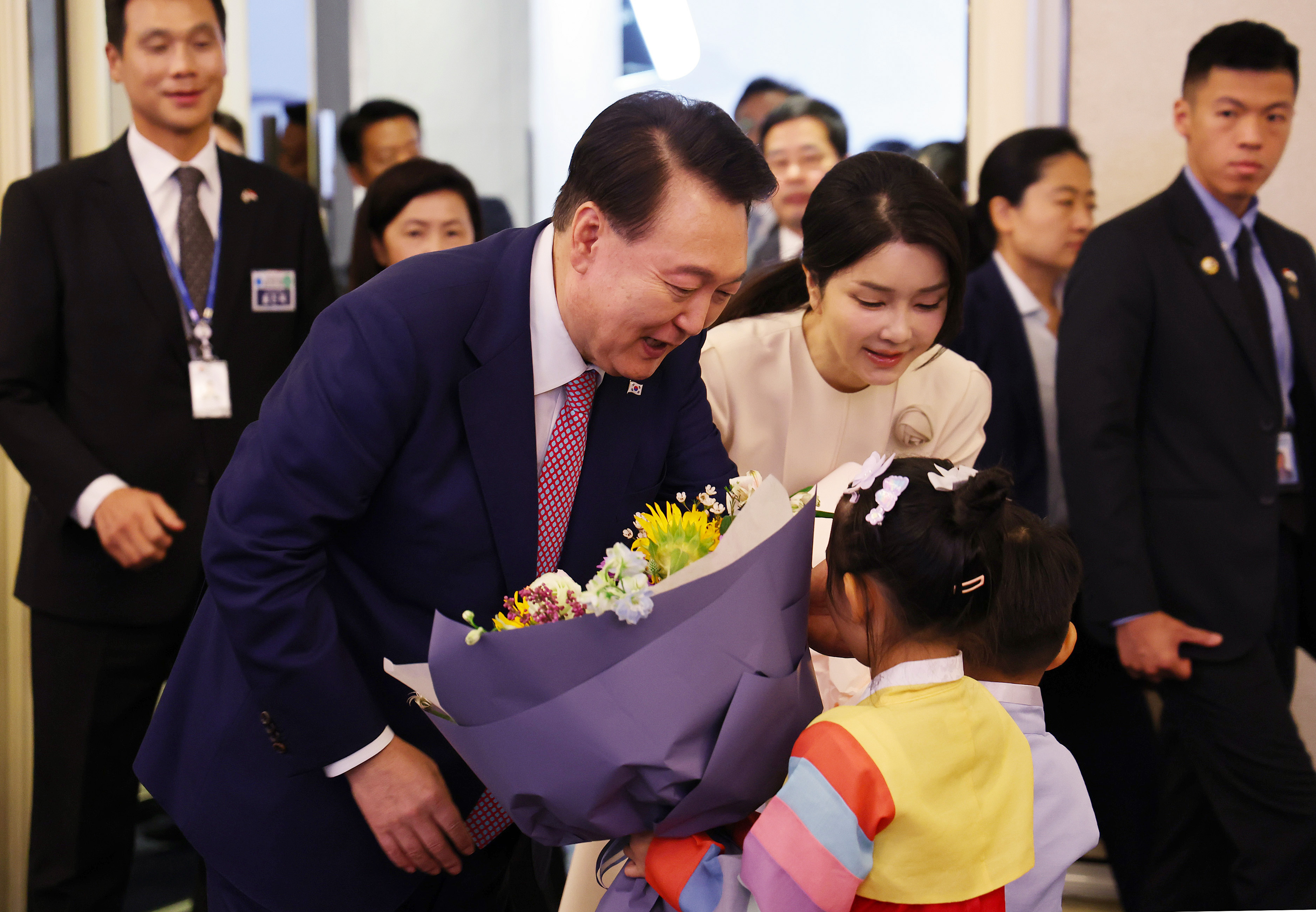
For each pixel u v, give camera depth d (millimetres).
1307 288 2445
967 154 2871
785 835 1026
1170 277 2357
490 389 1219
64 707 2254
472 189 2670
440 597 1281
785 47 2955
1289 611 2432
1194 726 2375
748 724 1070
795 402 1688
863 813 1031
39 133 2682
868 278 1455
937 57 2857
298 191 2484
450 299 1208
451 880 1412
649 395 1357
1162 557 2383
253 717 1288
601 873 1227
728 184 1097
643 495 1361
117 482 2172
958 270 1479
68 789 2260
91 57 2725
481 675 1055
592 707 1035
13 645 2686
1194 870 2510
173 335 2277
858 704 1141
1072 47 2754
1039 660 1277
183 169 2326
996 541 1119
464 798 1338
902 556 1110
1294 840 2309
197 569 2295
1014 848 1104
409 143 3215
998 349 2607
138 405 2258
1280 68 2309
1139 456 2418
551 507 1303
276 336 2406
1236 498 2338
